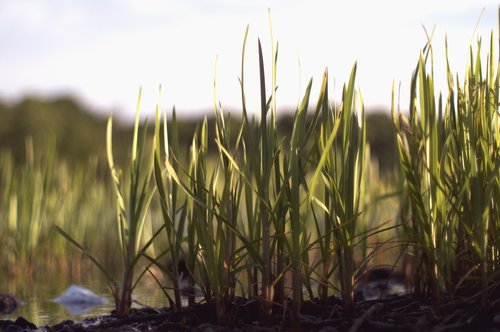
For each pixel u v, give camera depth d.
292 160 2.16
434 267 2.27
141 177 3.54
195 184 2.30
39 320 2.69
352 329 2.11
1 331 2.39
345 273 2.27
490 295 2.25
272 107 2.19
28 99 17.28
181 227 2.37
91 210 4.70
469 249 2.28
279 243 2.28
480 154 2.27
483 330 2.09
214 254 2.24
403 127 2.39
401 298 2.46
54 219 4.44
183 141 11.16
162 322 2.35
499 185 2.22
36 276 4.06
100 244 4.74
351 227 2.26
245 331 2.17
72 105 19.36
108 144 2.55
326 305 2.32
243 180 2.28
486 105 2.24
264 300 2.20
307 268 2.31
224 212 2.22
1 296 2.95
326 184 2.28
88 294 3.08
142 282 3.57
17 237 4.21
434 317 2.17
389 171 3.78
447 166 2.35
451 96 2.30
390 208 3.82
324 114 2.25
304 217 2.20
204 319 2.28
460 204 2.22
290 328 2.18
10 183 4.43
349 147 2.24
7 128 16.48
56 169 4.80
